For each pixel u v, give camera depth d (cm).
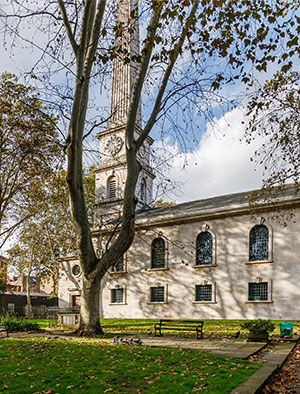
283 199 2450
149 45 1197
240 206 2672
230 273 2692
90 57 1572
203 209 2911
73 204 1595
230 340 1453
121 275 3375
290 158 1752
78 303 3888
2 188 2584
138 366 898
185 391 662
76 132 1483
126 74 4228
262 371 838
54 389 684
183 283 2942
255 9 1212
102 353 1088
